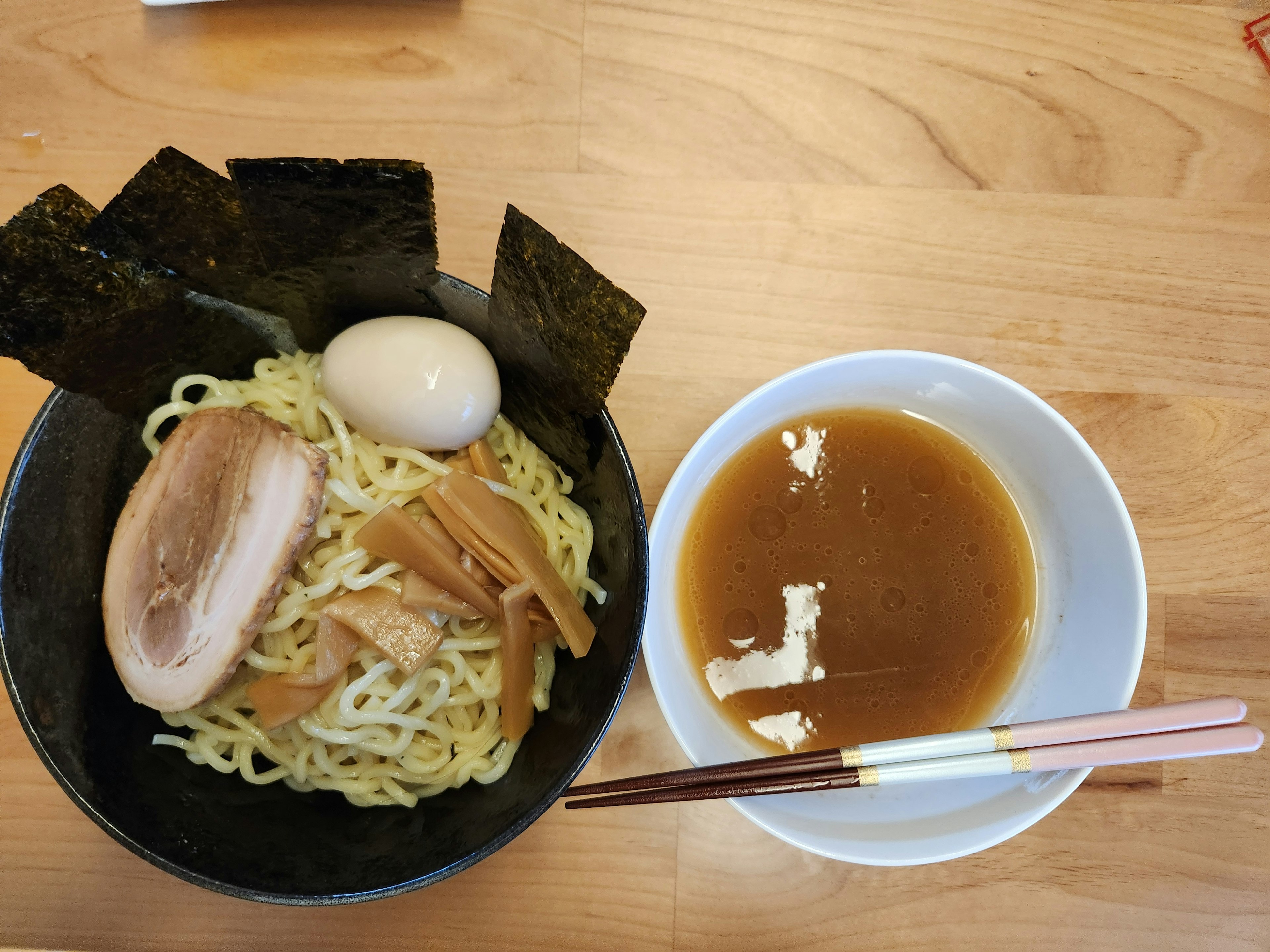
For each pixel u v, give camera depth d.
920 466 0.37
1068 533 0.36
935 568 0.37
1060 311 0.40
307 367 0.37
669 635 0.36
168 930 0.38
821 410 0.37
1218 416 0.40
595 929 0.38
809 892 0.38
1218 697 0.33
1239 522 0.40
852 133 0.41
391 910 0.38
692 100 0.41
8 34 0.40
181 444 0.35
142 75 0.40
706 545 0.37
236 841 0.32
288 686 0.33
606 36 0.41
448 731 0.36
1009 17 0.41
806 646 0.37
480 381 0.34
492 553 0.33
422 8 0.41
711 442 0.34
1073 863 0.39
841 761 0.32
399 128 0.40
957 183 0.41
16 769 0.38
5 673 0.30
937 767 0.32
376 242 0.32
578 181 0.40
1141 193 0.41
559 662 0.37
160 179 0.30
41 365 0.31
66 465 0.33
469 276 0.40
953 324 0.40
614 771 0.38
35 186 0.40
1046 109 0.41
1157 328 0.40
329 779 0.35
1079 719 0.32
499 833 0.30
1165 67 0.41
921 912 0.38
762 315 0.40
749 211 0.40
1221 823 0.39
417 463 0.36
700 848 0.38
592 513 0.37
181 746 0.35
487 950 0.38
